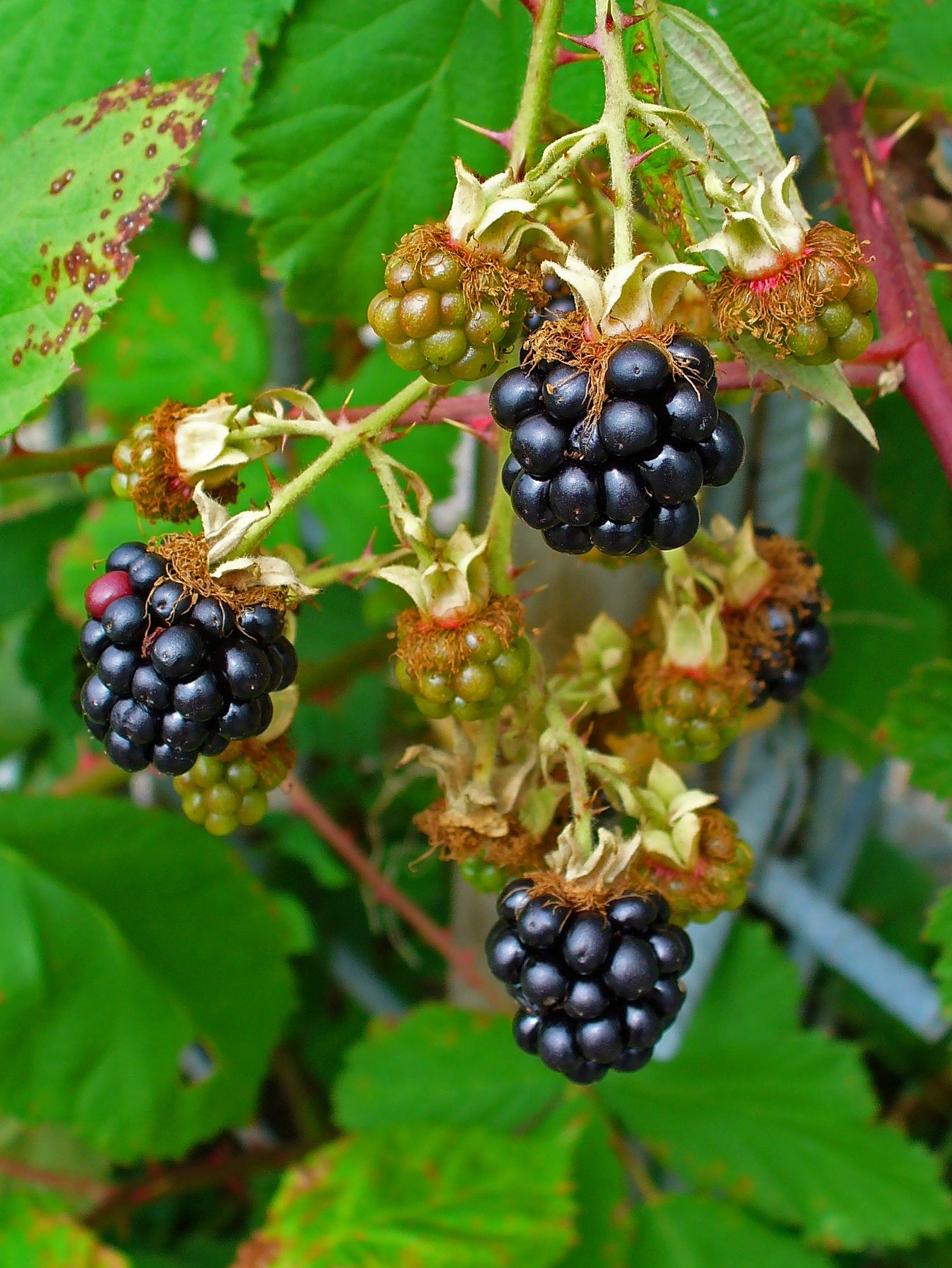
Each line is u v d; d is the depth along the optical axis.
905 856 0.34
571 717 0.16
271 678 0.13
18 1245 0.22
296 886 0.30
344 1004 0.33
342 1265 0.20
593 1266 0.22
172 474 0.15
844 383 0.14
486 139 0.17
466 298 0.13
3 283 0.15
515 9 0.17
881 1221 0.22
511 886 0.15
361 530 0.23
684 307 0.15
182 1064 0.28
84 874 0.24
